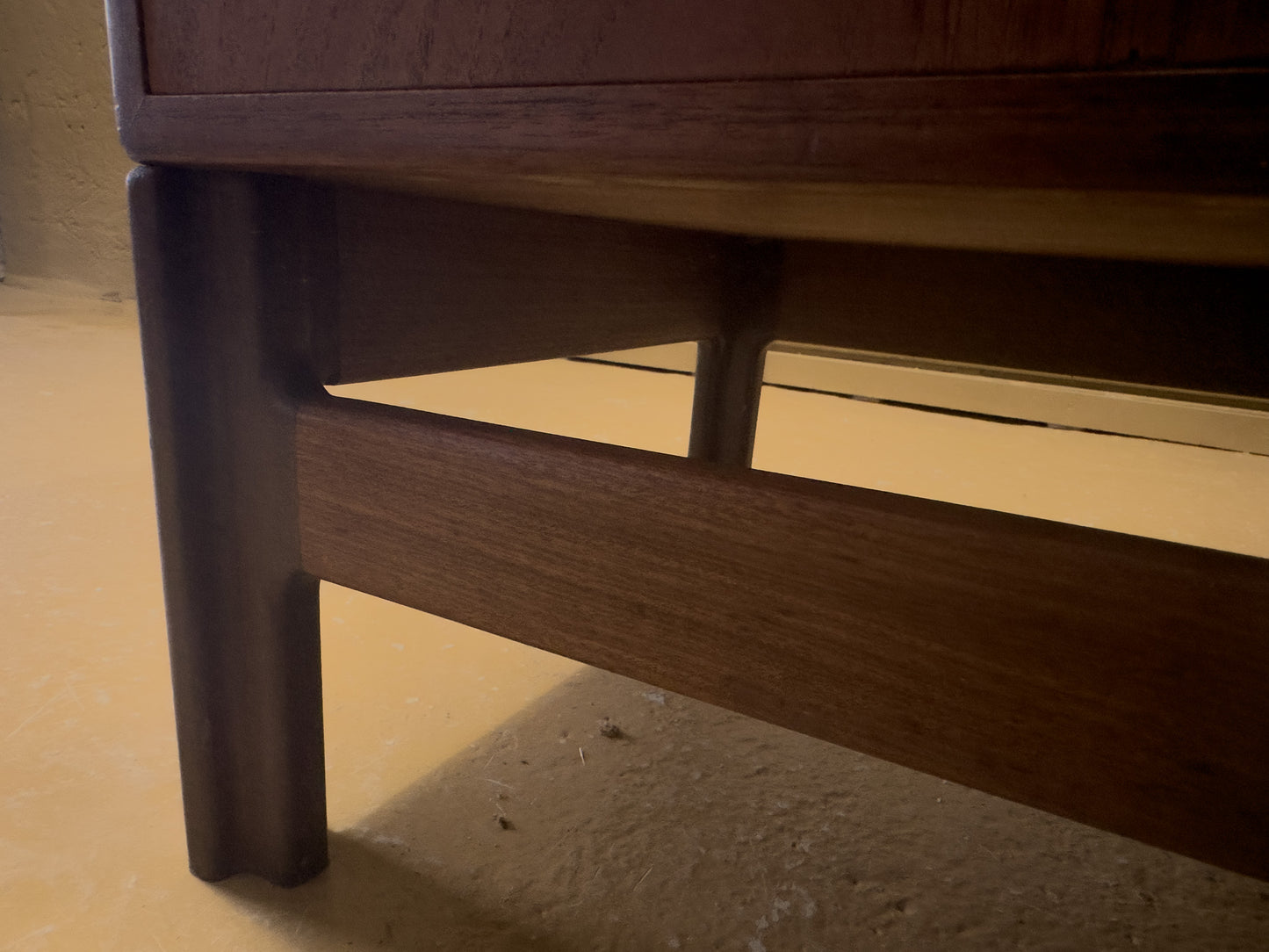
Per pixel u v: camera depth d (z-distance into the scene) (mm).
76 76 1476
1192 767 137
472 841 290
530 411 920
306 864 266
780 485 164
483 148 160
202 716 250
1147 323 351
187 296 220
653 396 1031
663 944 250
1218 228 147
